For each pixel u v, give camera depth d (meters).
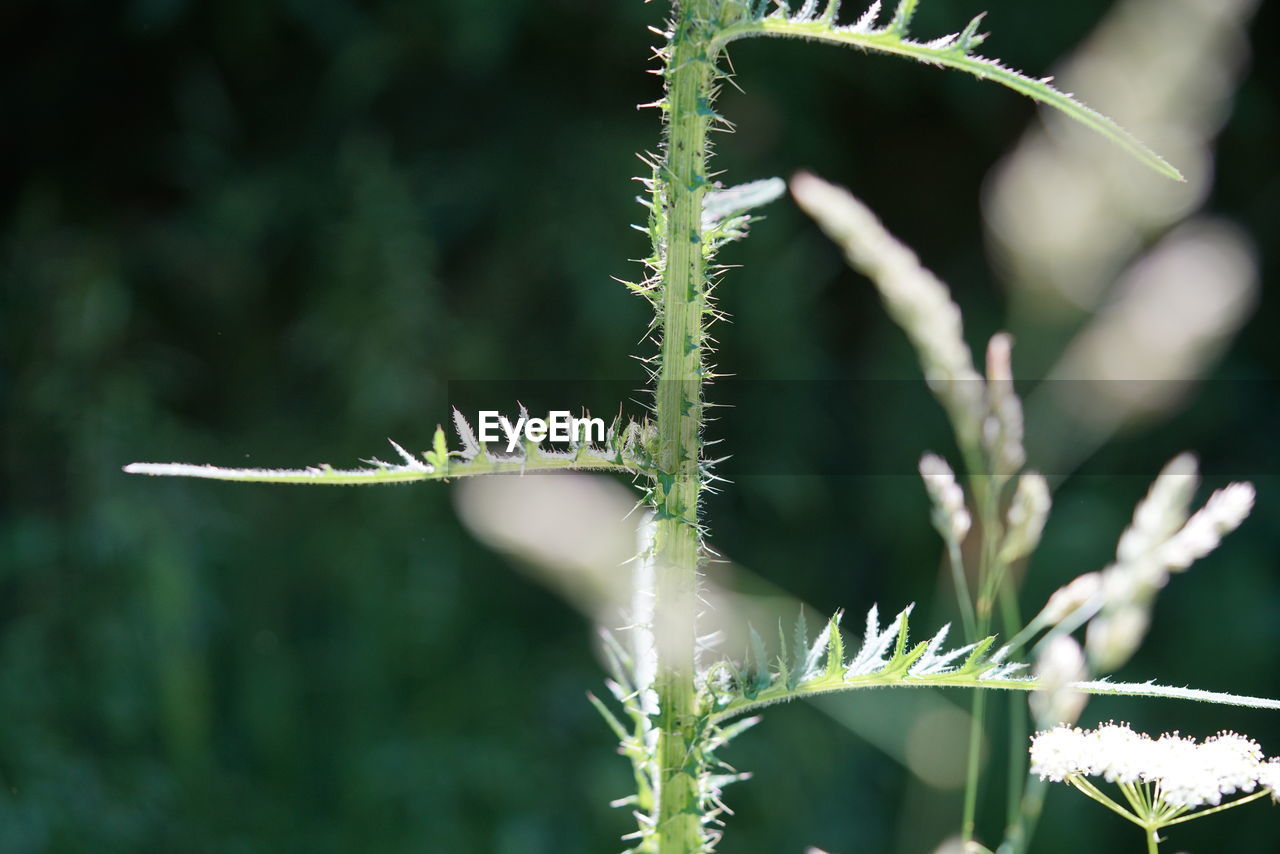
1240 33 1.67
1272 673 2.68
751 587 2.35
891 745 1.80
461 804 2.39
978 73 0.72
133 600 2.35
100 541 2.34
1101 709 2.60
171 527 2.45
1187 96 1.56
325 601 2.63
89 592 2.38
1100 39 1.57
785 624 1.96
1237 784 0.76
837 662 0.74
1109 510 2.82
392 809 2.38
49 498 2.47
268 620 2.59
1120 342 1.46
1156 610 2.84
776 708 2.64
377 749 2.42
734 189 0.82
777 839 2.47
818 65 2.98
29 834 2.08
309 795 2.47
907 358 3.13
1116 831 2.48
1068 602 0.94
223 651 2.56
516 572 2.70
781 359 2.95
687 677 0.75
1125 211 1.48
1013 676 0.75
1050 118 1.52
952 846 0.97
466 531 2.64
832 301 3.27
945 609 2.27
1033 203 1.48
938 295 1.06
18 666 2.27
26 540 2.35
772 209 2.95
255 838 2.34
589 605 0.97
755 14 0.74
